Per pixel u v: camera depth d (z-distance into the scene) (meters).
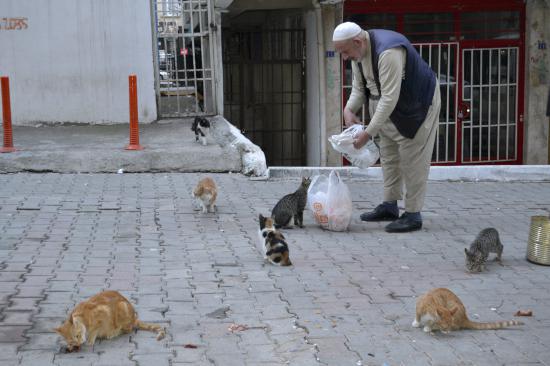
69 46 13.25
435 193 9.99
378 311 5.56
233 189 9.70
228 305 5.63
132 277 6.24
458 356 4.74
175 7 13.64
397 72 7.24
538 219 6.92
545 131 15.00
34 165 10.21
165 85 13.93
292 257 6.98
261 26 17.52
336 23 14.11
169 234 7.63
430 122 7.69
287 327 5.21
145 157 10.43
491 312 5.57
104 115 13.49
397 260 6.95
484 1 14.49
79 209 8.49
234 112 15.82
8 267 6.41
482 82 14.84
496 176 10.86
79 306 4.76
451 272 6.61
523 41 14.77
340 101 14.36
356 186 10.25
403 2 14.35
